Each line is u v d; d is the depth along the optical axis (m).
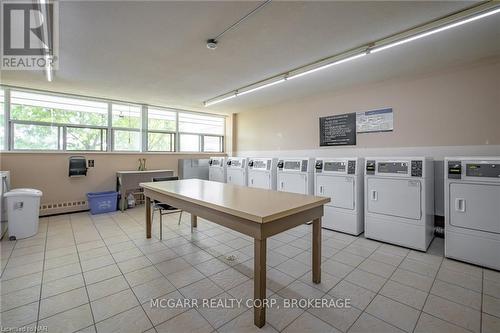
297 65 3.30
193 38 2.55
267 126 5.94
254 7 2.03
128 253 2.90
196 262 2.68
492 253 2.46
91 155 4.97
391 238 3.20
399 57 2.99
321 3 1.97
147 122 5.79
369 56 2.96
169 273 2.43
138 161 5.59
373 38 2.56
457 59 3.05
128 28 2.34
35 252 2.90
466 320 1.74
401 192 3.11
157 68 3.39
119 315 1.80
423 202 2.95
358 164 3.55
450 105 3.31
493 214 2.46
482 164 2.53
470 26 2.28
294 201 2.10
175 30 2.39
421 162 2.98
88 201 4.88
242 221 1.81
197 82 4.03
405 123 3.71
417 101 3.59
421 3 1.97
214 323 1.72
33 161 4.36
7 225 3.33
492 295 2.04
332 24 2.29
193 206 2.39
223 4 1.98
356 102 4.24
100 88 4.36
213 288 2.17
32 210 3.43
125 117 5.52
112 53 2.90
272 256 2.85
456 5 2.00
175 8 2.03
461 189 2.64
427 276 2.36
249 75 3.69
